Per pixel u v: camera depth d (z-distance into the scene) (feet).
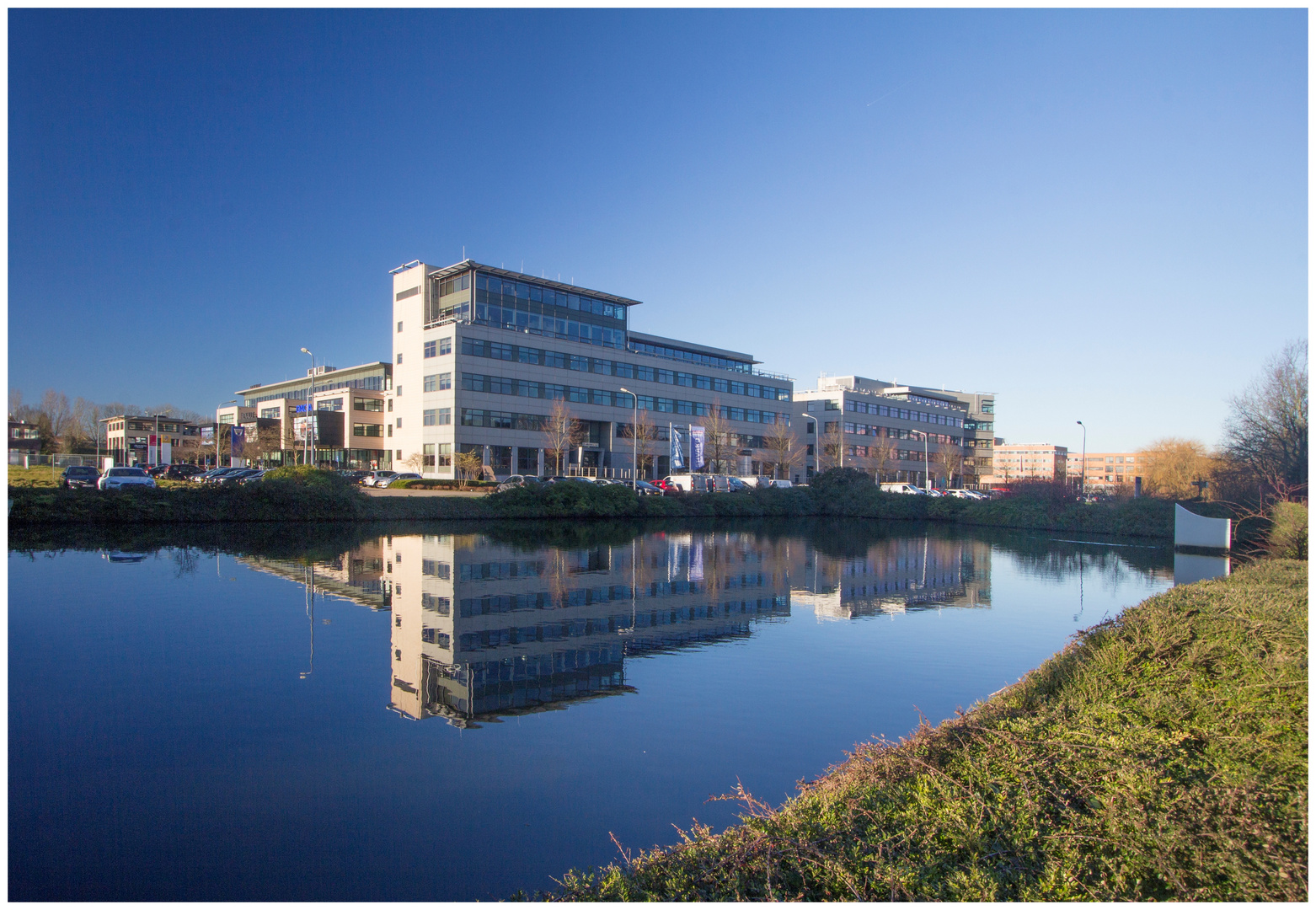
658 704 28.02
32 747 22.84
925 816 14.89
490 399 204.23
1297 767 16.10
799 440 318.86
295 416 236.63
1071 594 56.95
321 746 23.26
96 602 44.21
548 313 220.84
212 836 17.66
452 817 18.72
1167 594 36.60
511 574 61.36
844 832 14.26
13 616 40.34
